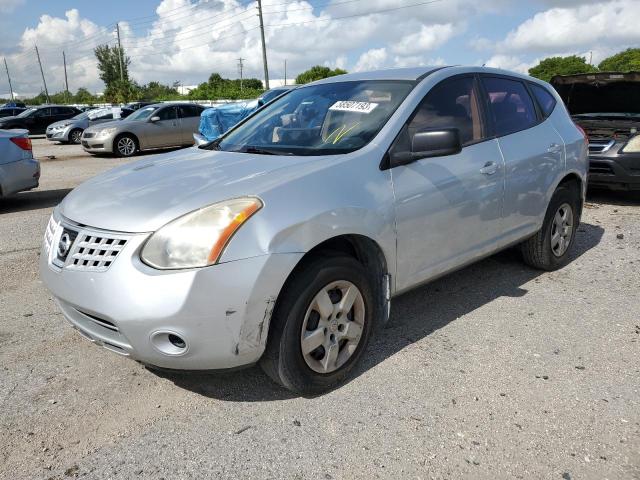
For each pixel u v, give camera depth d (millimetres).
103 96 65750
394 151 3232
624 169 7145
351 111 3549
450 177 3502
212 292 2457
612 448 2508
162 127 16391
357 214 2912
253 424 2719
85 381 3127
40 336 3689
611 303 4156
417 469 2395
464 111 3836
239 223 2535
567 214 4879
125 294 2463
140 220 2580
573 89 8477
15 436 2645
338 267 2852
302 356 2783
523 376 3121
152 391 3023
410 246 3287
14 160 7957
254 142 3682
